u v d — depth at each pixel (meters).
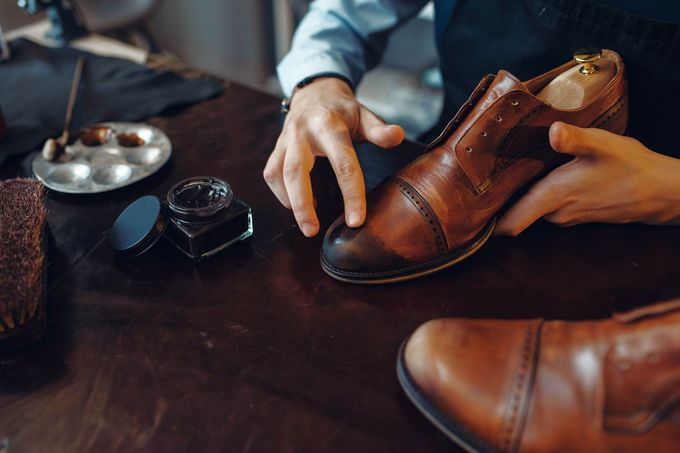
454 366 0.46
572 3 0.64
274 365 0.51
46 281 0.55
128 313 0.55
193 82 0.86
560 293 0.56
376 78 1.47
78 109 0.79
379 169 0.70
